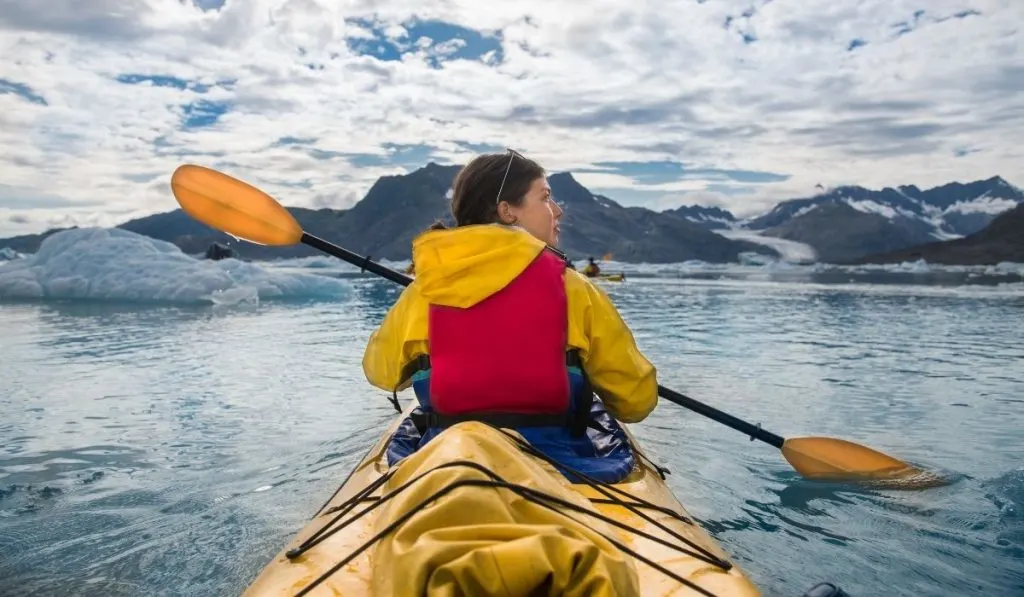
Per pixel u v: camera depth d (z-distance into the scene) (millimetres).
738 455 3346
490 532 1070
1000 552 2260
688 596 1247
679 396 2934
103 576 2131
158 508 2680
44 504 2723
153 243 13680
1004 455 3273
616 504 1608
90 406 4293
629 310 11023
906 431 3717
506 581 1001
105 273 12586
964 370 5527
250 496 2805
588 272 20859
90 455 3330
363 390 4762
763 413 4121
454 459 1216
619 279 20656
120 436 3646
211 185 2986
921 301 12695
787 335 7699
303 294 13617
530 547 1013
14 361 5852
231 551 2305
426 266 1625
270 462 3229
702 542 1531
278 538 2404
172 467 3156
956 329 8297
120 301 11930
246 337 7379
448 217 2049
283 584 1277
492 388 1628
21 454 3342
